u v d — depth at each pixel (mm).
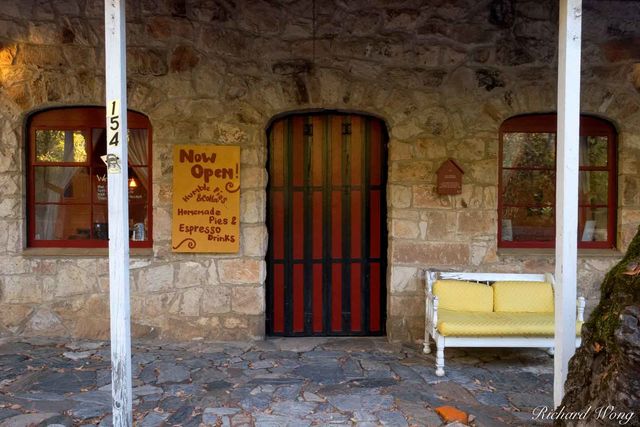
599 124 4656
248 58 4449
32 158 4566
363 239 4711
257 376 3631
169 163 4438
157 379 3559
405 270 4473
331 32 4441
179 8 4414
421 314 4480
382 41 4449
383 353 4184
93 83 4406
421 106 4469
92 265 4438
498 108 4469
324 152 4684
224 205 4434
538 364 3930
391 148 4484
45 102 4395
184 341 4438
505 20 4465
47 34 4371
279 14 4441
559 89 2814
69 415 2990
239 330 4496
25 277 4430
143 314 4465
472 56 4477
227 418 2969
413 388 3426
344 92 4449
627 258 2611
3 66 4359
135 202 4586
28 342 4305
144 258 4453
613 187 4660
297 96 4449
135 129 4570
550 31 4465
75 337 4441
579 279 4543
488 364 3922
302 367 3824
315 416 3000
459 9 4457
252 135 4461
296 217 4695
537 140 4656
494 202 4480
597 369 2457
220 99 4445
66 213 4605
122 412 2701
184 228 4414
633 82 4480
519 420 2957
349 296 4707
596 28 4473
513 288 4160
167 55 4426
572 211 2781
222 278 4469
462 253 4484
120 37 2654
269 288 4695
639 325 2240
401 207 4465
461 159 4477
